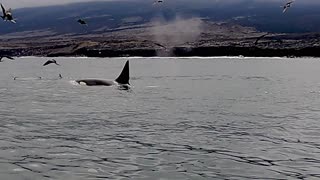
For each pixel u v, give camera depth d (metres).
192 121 21.42
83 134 17.55
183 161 13.37
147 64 110.25
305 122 21.33
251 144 15.99
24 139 16.34
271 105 28.83
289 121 21.64
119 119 21.88
